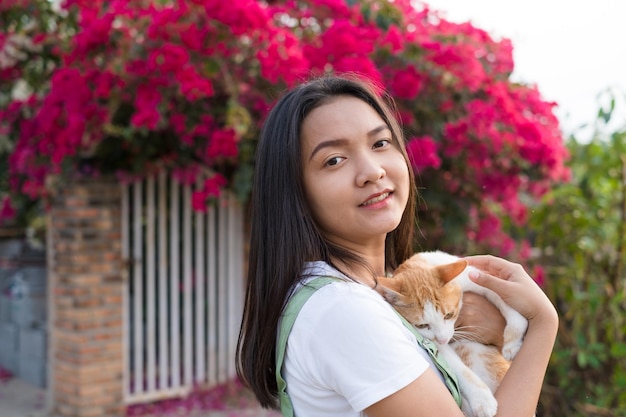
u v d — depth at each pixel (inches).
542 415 183.2
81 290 194.2
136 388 207.6
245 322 64.9
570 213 192.2
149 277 210.2
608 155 189.9
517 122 183.3
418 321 63.4
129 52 159.9
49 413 203.6
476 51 194.5
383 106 62.9
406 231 75.8
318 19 186.2
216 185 185.8
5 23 201.8
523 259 196.9
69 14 196.4
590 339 178.1
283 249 58.0
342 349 51.5
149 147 196.2
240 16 153.0
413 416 50.7
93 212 196.7
